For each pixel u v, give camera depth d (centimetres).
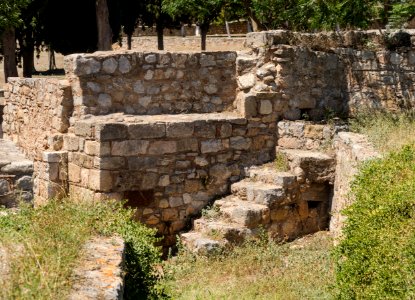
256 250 1044
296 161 1162
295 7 1669
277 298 841
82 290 495
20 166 912
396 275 576
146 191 1137
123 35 3431
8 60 2247
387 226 630
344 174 1045
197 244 1053
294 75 1265
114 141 1106
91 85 1195
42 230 608
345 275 671
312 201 1177
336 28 1525
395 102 1311
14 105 1496
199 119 1181
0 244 573
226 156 1206
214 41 2955
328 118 1273
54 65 3538
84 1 2447
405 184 671
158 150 1141
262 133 1243
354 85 1325
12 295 456
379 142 999
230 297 848
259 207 1103
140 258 721
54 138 1206
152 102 1245
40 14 2411
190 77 1275
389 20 1445
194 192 1180
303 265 961
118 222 733
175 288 884
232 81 1304
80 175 1149
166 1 1994
